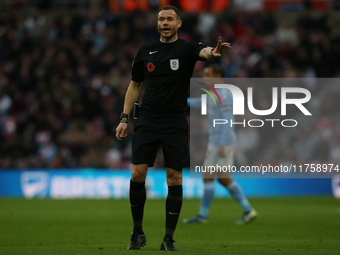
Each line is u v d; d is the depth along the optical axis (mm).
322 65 73250
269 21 78875
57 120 65625
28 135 65062
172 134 18000
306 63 73062
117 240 21375
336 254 17703
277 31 77938
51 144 62906
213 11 81000
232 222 30562
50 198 53688
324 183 58219
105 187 55562
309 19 78375
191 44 18141
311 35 75625
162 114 18062
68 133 62812
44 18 84000
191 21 78875
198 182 55969
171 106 18016
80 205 43156
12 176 56500
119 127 18531
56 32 77750
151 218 32469
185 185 55844
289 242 21312
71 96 68250
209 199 30031
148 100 18188
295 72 71000
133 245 18406
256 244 20578
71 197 55281
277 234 24453
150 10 81375
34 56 75312
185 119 18359
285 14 83000
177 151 17938
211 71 29422
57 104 67688
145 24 79188
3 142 64125
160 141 18094
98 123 65938
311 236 23672
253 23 78375
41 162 61125
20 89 71750
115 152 62219
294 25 79000
